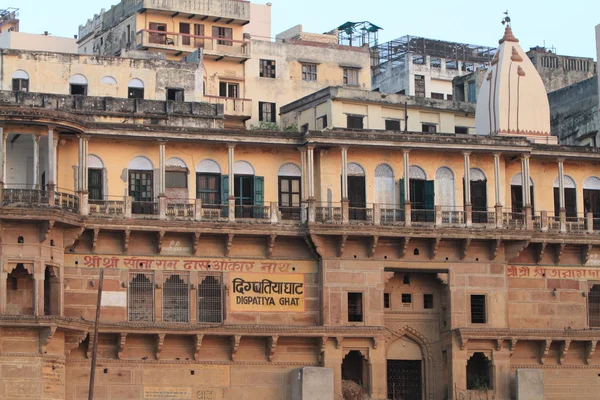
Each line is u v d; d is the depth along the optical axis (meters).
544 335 52.16
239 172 51.41
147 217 48.97
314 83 73.50
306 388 48.16
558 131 66.50
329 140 51.00
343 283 50.66
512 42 58.00
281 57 72.94
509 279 53.34
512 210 54.06
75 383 47.75
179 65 59.78
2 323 45.28
